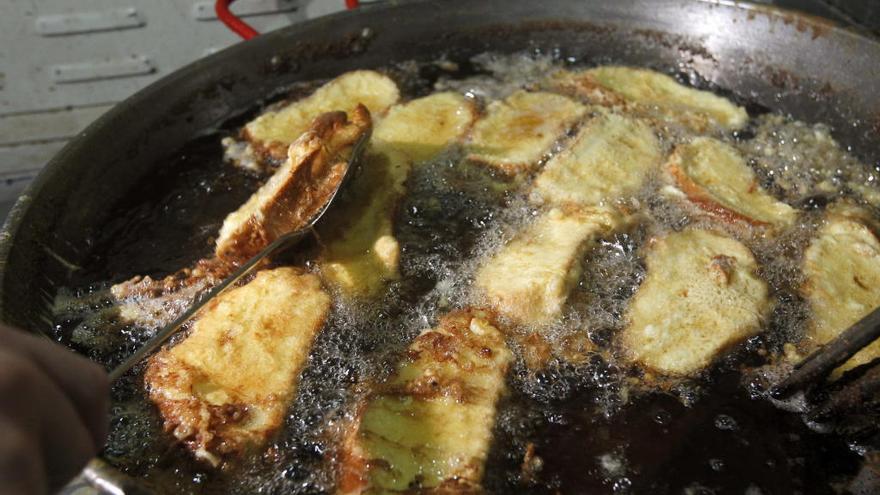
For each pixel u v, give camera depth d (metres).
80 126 0.92
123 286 0.54
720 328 0.52
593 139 0.64
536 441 0.48
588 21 0.73
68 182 0.56
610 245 0.58
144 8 0.85
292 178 0.54
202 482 0.46
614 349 0.52
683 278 0.55
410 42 0.73
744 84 0.71
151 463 0.46
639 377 0.50
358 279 0.54
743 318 0.52
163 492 0.45
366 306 0.53
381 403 0.48
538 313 0.53
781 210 0.59
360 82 0.70
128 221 0.59
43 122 0.90
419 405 0.48
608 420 0.48
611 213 0.58
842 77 0.65
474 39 0.74
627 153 0.63
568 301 0.54
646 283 0.55
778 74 0.68
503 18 0.73
